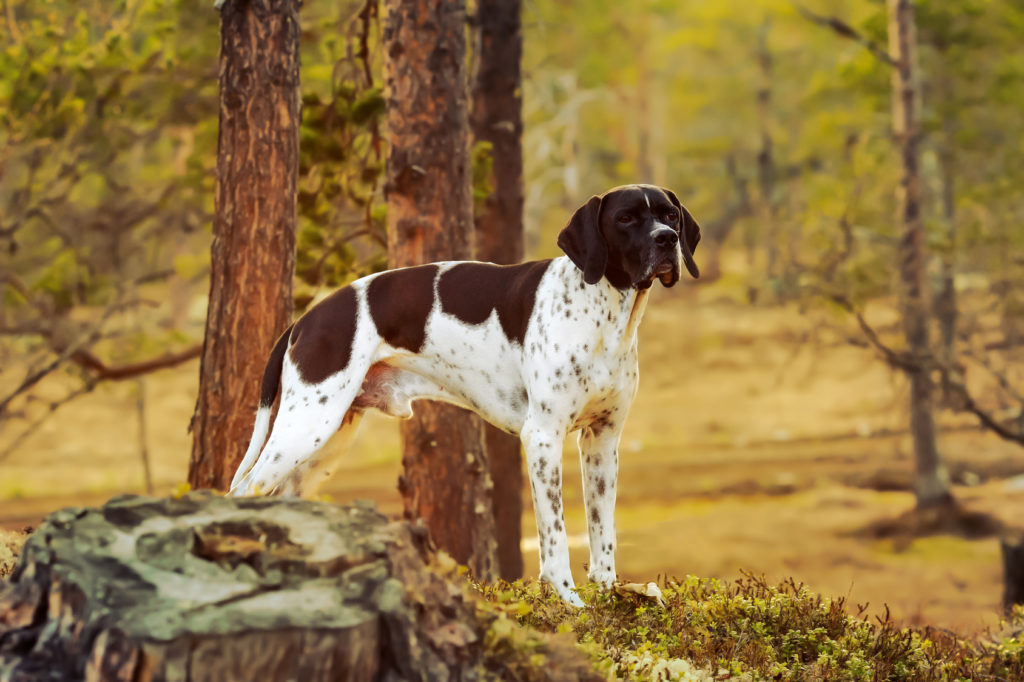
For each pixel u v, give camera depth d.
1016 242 19.86
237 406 7.39
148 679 3.19
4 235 13.66
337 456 6.59
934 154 28.62
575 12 40.28
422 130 9.21
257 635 3.30
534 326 5.77
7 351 14.29
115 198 16.61
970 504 22.73
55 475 26.36
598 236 5.57
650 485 26.28
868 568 18.91
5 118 12.59
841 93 36.91
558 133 44.59
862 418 32.47
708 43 48.94
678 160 53.91
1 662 3.43
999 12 28.20
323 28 12.59
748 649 5.41
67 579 3.52
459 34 9.35
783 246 19.11
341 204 11.25
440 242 9.20
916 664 6.02
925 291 21.61
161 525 3.86
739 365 37.72
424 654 3.67
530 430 5.69
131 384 16.61
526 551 18.22
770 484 25.88
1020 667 6.89
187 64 13.75
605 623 5.29
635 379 5.90
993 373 18.58
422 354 6.15
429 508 9.08
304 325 6.23
